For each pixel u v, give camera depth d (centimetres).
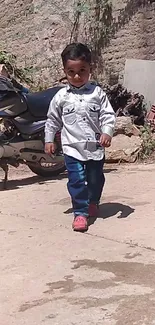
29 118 329
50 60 566
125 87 499
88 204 227
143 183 312
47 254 196
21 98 321
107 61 521
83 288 164
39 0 575
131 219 236
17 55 609
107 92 469
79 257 192
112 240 209
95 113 221
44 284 169
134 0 498
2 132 323
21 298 160
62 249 201
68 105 221
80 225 221
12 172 376
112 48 517
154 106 464
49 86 522
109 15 516
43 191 304
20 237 218
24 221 241
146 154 407
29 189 312
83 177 222
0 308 155
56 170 352
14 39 615
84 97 221
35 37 584
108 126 218
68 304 154
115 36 514
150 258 188
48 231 225
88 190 233
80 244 206
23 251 201
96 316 146
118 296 158
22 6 599
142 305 151
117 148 397
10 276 177
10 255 197
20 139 327
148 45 493
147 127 438
